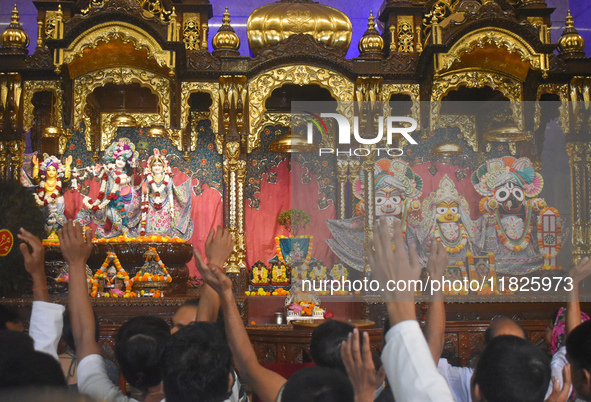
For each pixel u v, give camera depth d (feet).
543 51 29.37
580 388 8.30
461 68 30.78
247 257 33.76
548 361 7.43
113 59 30.37
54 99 31.83
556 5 41.93
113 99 33.55
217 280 8.84
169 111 30.63
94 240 30.42
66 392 3.63
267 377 8.75
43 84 30.48
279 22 32.48
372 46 30.91
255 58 30.30
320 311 24.94
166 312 24.97
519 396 7.11
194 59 30.19
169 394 7.48
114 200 30.45
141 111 33.71
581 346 8.22
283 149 32.24
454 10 32.45
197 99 33.55
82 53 28.73
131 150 30.91
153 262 27.81
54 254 27.96
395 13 33.37
